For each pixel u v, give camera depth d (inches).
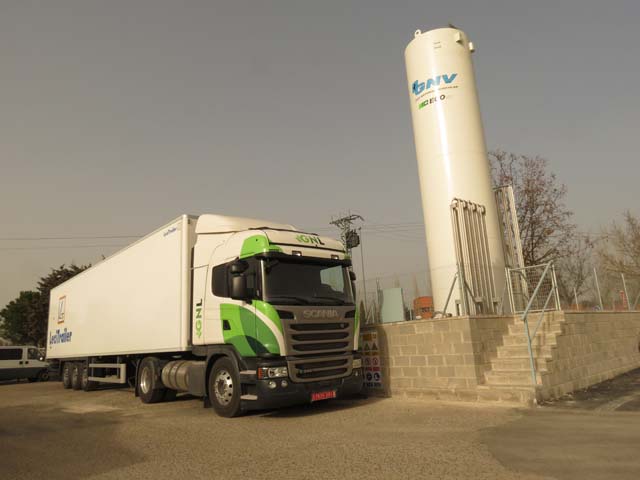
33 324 1953.7
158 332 458.9
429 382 413.4
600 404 348.8
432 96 579.8
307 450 247.1
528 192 890.1
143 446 275.1
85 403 525.0
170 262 450.6
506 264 585.6
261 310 344.8
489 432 269.3
